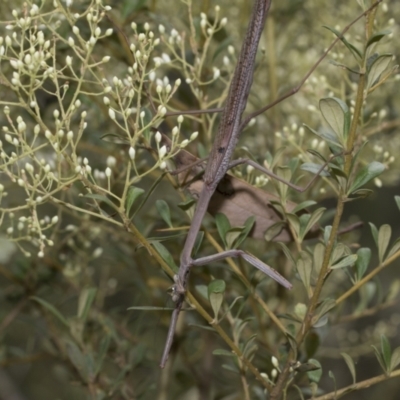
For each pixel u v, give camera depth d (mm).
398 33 774
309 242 798
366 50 580
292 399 702
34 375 1220
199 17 725
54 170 722
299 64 800
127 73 702
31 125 739
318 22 802
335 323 714
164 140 646
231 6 799
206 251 757
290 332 625
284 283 599
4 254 727
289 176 627
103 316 762
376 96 772
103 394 695
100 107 731
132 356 720
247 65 600
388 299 708
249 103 795
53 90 732
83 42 611
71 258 805
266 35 793
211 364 790
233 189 633
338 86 775
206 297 645
